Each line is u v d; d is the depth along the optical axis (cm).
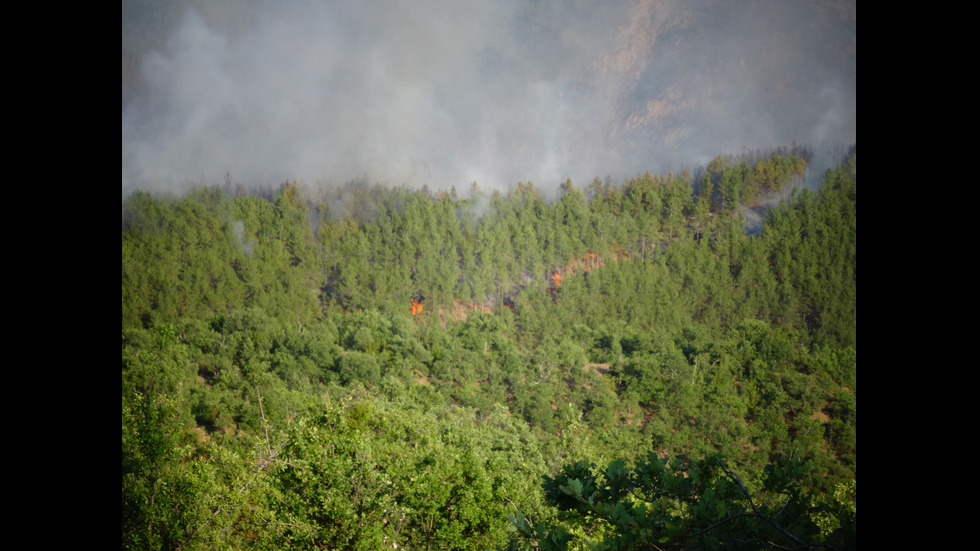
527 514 554
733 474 221
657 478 242
